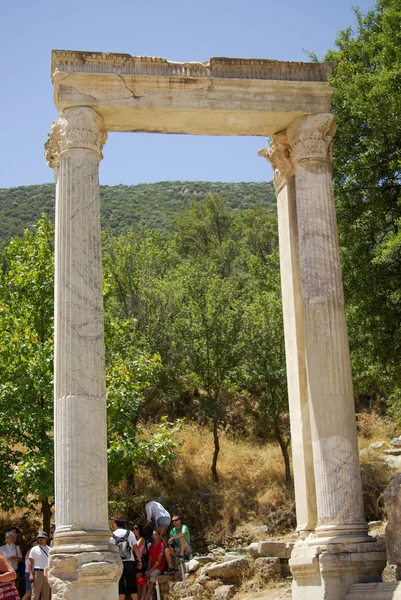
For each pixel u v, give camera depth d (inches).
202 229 2546.8
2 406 821.2
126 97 553.6
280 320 1275.8
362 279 703.1
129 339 1288.1
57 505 477.4
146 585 660.7
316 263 552.4
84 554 452.1
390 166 630.5
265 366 1231.5
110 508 971.3
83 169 531.2
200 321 1309.1
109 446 823.1
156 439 837.8
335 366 533.3
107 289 1007.0
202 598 724.7
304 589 501.0
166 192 5905.5
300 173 576.7
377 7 756.0
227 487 1154.7
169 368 1306.6
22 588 771.4
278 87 581.3
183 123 584.4
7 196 5462.6
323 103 589.3
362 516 510.0
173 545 832.3
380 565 492.4
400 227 659.4
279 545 756.6
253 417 1373.0
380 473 1043.3
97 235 525.3
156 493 1141.7
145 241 1563.7
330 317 542.3
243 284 1936.5
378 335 718.5
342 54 717.9
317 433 525.0
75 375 491.5
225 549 961.5
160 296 1373.0
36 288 874.1
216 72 573.6
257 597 677.3
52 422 816.3
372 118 636.7
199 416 1378.0
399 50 656.4
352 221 702.5
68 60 549.3
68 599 444.5
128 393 839.7
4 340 831.7
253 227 2458.2
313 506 540.7
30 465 789.2
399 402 1036.5
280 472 1183.6
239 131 606.5
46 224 904.3
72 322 501.7
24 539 976.9
